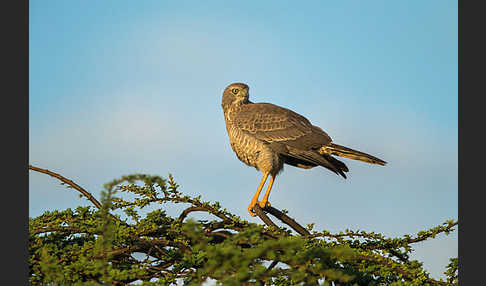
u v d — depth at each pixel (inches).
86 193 364.2
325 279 276.2
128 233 334.6
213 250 236.5
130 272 301.9
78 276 296.7
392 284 302.8
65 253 326.3
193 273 306.8
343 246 335.3
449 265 333.1
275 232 341.1
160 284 301.0
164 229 345.7
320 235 346.3
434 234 346.9
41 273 312.3
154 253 353.1
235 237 253.6
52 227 341.4
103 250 282.5
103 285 274.5
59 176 360.8
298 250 307.0
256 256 232.1
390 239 350.0
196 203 362.0
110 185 246.5
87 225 343.0
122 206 361.1
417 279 307.9
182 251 328.8
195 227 236.8
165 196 362.3
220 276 235.3
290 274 246.4
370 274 331.6
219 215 358.3
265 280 276.5
